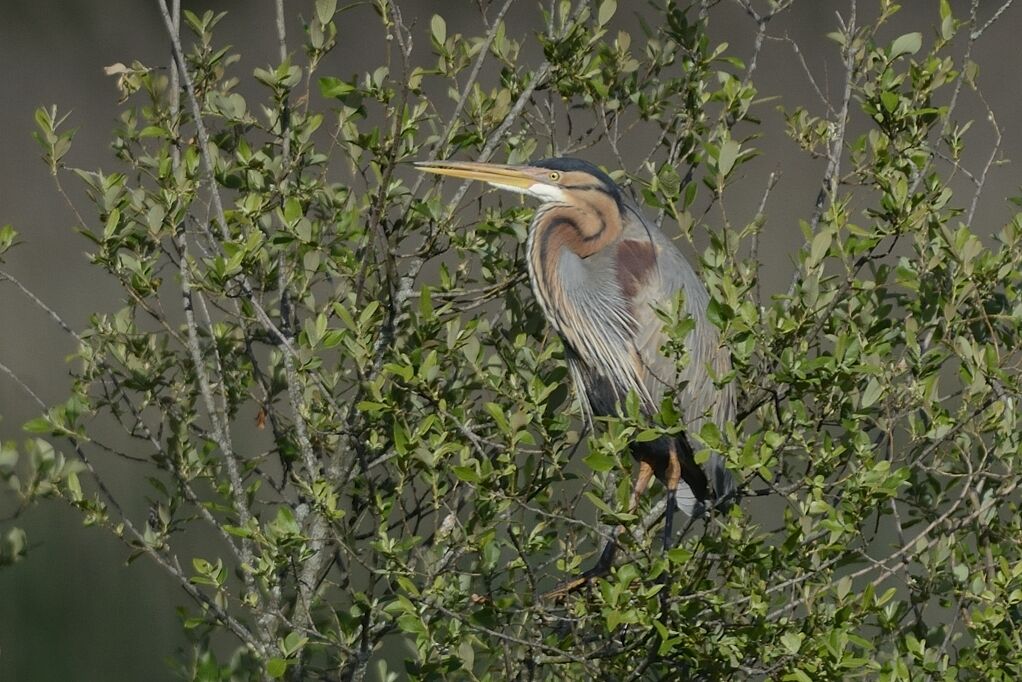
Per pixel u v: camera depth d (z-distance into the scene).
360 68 25.28
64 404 8.91
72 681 13.46
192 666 9.43
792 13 27.39
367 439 9.06
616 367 10.21
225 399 9.21
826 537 7.75
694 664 7.38
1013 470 8.25
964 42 28.48
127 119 9.44
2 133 28.39
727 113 9.60
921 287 8.48
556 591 8.19
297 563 8.30
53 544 15.26
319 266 9.21
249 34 27.38
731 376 7.14
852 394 8.02
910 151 8.87
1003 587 7.81
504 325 10.37
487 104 9.48
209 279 8.38
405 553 8.52
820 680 7.12
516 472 7.61
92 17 30.58
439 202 8.95
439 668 7.72
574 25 9.46
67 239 25.14
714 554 7.83
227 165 9.07
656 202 8.71
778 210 22.89
